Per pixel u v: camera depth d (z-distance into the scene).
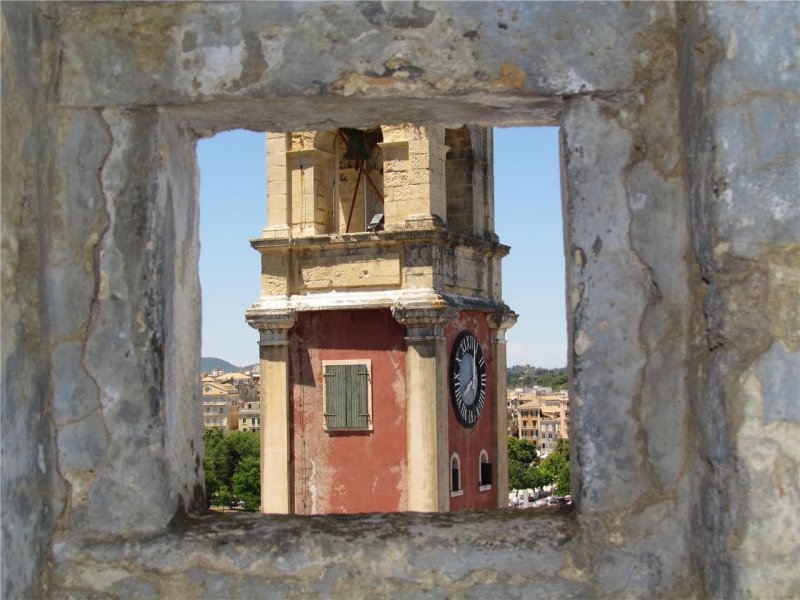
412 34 4.75
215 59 4.80
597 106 4.71
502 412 25.30
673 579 4.60
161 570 4.71
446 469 22.58
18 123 4.48
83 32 4.83
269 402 23.75
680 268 4.65
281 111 5.02
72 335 4.80
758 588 4.13
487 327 25.20
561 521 4.76
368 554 4.66
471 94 4.76
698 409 4.48
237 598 4.67
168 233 4.93
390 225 22.69
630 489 4.65
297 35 4.78
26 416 4.52
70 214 4.82
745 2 4.22
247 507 63.00
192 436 5.23
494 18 4.73
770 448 4.16
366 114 5.11
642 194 4.68
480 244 24.34
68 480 4.79
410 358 22.41
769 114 4.21
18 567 4.40
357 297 22.92
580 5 4.70
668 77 4.68
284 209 23.70
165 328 4.85
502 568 4.61
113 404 4.79
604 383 4.68
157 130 4.83
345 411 23.31
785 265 4.19
